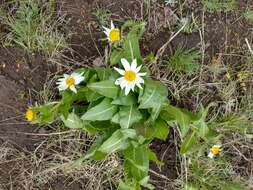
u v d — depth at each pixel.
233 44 0.60
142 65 0.52
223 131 0.59
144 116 0.52
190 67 0.58
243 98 0.60
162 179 0.61
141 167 0.52
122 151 0.59
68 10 0.58
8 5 0.58
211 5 0.58
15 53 0.59
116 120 0.51
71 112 0.54
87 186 0.60
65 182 0.61
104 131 0.55
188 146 0.53
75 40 0.59
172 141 0.60
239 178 0.60
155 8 0.59
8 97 0.59
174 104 0.59
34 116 0.52
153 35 0.59
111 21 0.54
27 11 0.57
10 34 0.58
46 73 0.59
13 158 0.60
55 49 0.58
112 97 0.49
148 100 0.50
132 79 0.48
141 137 0.51
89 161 0.59
